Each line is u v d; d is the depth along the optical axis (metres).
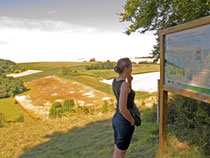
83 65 131.38
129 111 2.21
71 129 8.87
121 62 2.15
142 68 94.75
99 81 64.31
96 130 7.57
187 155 2.99
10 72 116.44
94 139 5.71
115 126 2.30
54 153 5.04
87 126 8.98
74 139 6.55
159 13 5.82
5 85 58.66
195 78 2.36
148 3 5.54
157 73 74.50
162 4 5.63
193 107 4.62
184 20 5.20
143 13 5.96
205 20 2.06
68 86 58.81
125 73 2.17
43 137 8.03
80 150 4.77
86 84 59.22
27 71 115.81
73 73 84.88
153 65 106.94
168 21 5.93
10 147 7.01
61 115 18.77
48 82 71.81
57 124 11.28
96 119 10.88
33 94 53.69
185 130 4.25
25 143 7.38
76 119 12.45
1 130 11.50
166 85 3.03
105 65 105.12
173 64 2.82
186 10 5.13
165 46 3.02
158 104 4.94
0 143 7.77
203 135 3.57
